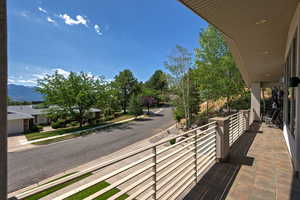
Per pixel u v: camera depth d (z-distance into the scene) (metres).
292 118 3.39
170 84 16.81
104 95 21.66
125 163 6.32
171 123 20.09
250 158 3.36
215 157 3.18
